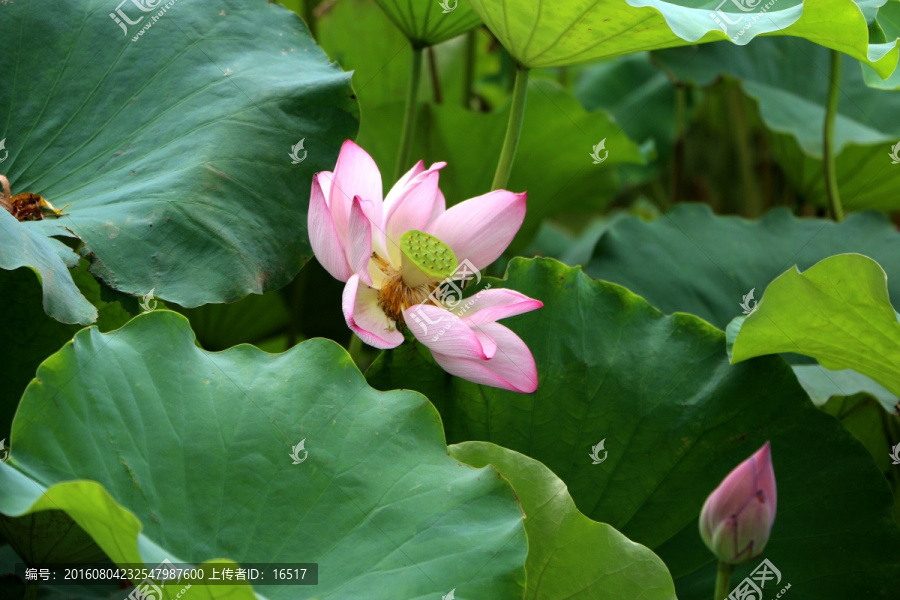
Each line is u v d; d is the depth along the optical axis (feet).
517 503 7.93
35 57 8.74
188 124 8.65
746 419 8.57
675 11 8.39
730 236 9.72
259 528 7.84
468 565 7.79
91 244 8.32
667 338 8.68
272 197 8.57
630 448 8.57
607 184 12.76
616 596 8.00
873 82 8.95
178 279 8.34
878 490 8.48
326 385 8.11
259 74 8.78
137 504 7.76
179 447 7.89
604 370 8.63
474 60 12.57
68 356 7.86
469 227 8.30
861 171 11.60
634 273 9.55
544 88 11.38
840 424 8.54
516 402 8.59
